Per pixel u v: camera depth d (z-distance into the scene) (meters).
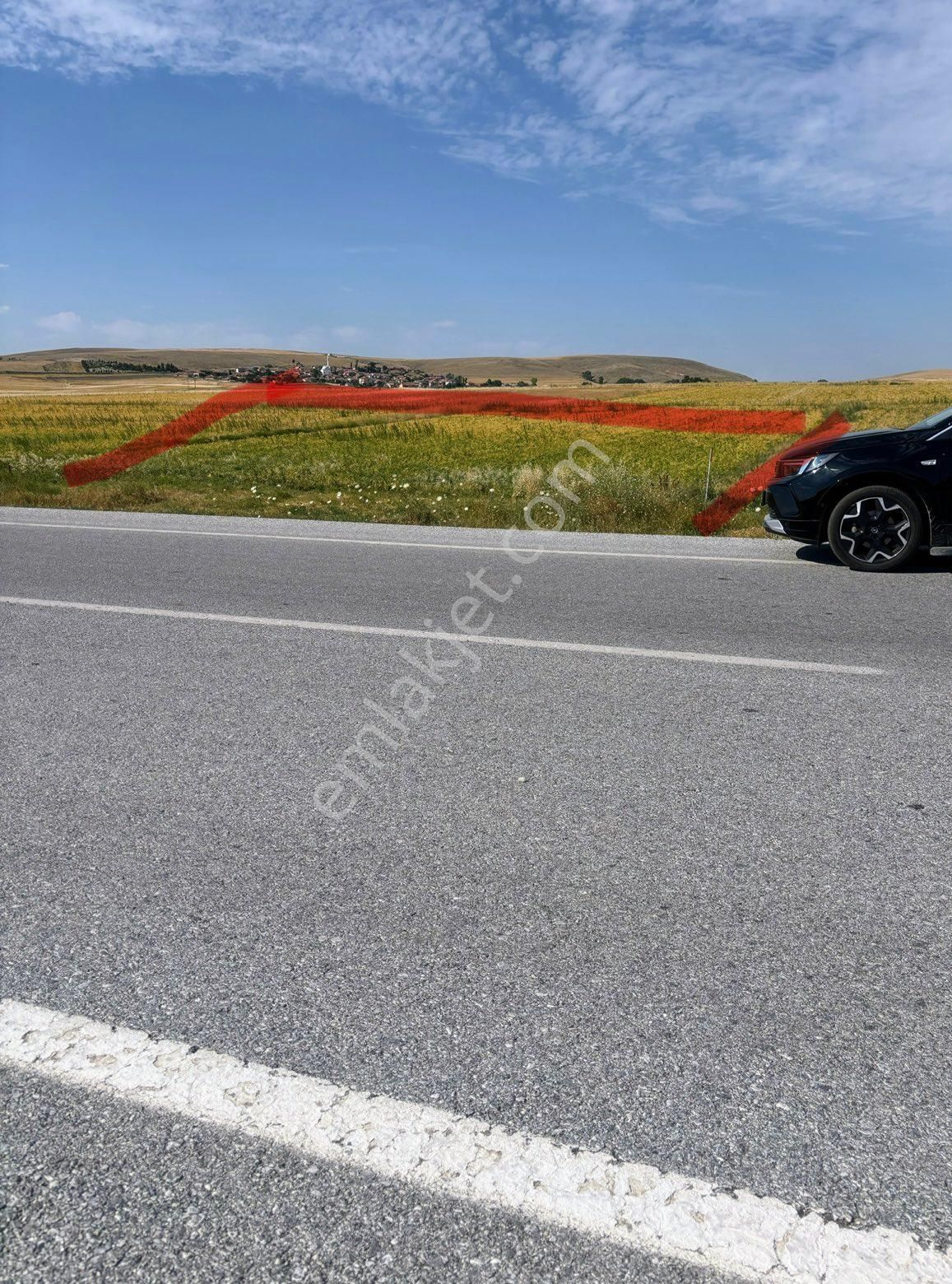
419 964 2.22
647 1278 1.43
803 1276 1.43
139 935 2.35
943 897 2.49
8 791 3.24
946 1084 1.82
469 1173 1.62
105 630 5.48
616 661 4.76
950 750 3.50
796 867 2.66
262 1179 1.61
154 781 3.31
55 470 21.72
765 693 4.21
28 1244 1.50
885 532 7.03
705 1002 2.07
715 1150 1.66
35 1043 1.95
